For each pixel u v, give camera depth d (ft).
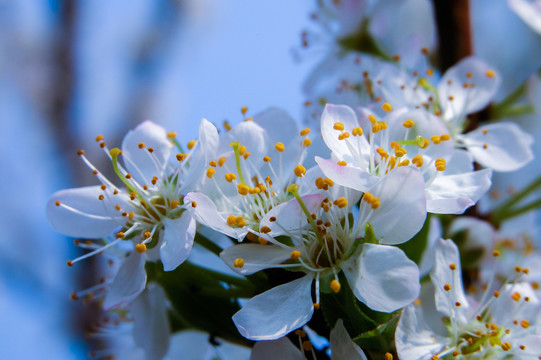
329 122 0.59
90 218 0.62
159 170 0.62
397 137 0.62
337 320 0.57
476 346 0.60
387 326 0.57
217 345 0.61
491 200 0.75
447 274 0.60
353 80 0.74
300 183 0.59
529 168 0.81
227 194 0.60
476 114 0.70
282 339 0.57
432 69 0.73
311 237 0.58
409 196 0.57
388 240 0.57
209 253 0.63
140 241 0.61
